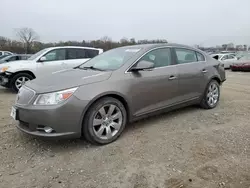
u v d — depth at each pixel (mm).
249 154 2939
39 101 2873
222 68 5234
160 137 3461
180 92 4199
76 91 2938
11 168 2652
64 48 8039
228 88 8047
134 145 3199
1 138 3412
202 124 4000
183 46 4480
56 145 3209
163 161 2783
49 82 3125
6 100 6062
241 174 2504
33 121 2885
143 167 2658
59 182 2398
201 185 2326
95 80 3152
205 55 4945
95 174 2535
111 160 2816
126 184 2365
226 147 3127
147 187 2314
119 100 3379
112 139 3287
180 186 2316
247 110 4855
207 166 2664
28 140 3355
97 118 3141
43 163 2760
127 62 3570
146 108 3703
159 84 3807
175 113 4613
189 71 4320
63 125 2865
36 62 7473
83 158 2869
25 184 2367
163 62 4004
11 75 7125
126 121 3506
